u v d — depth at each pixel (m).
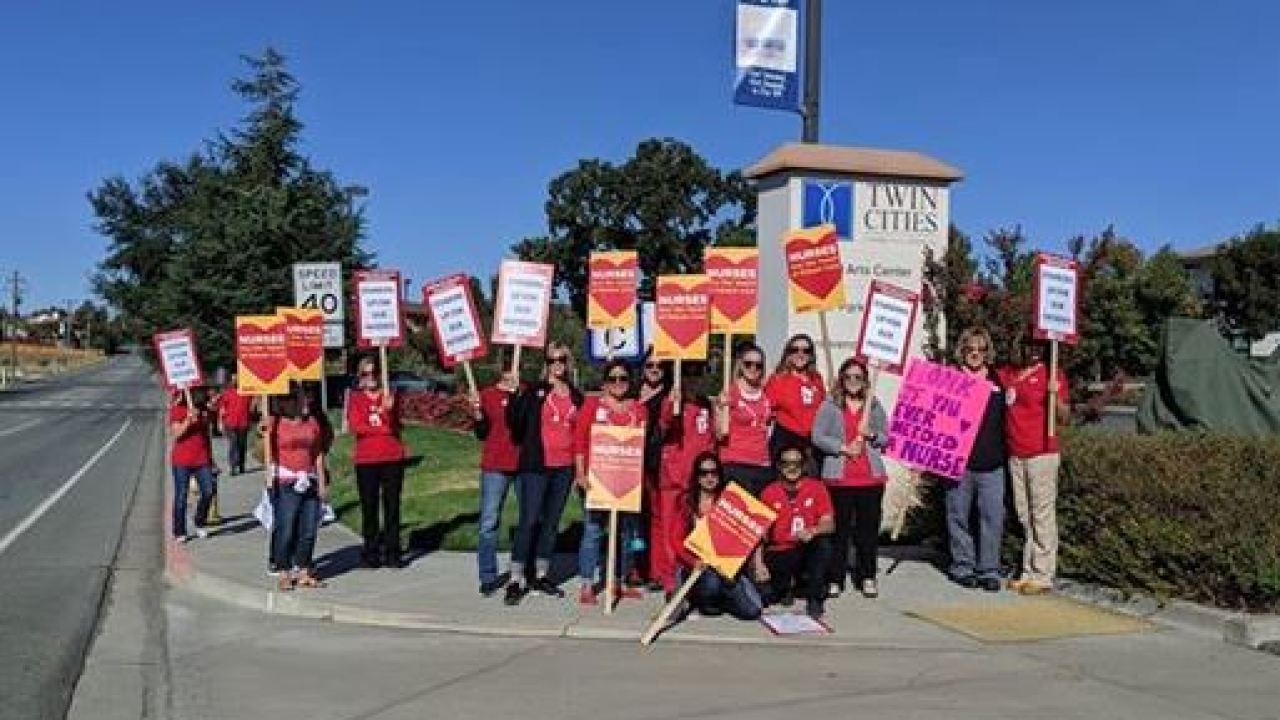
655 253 58.88
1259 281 68.19
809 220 12.90
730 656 8.73
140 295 61.03
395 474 12.11
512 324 10.46
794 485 9.80
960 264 12.79
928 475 12.43
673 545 10.02
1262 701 7.52
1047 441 10.55
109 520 17.72
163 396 78.06
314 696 7.83
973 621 9.60
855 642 9.04
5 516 18.23
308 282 19.53
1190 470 10.30
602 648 9.02
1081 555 10.50
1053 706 7.42
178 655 9.05
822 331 11.71
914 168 13.08
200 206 39.84
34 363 148.25
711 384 14.62
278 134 38.59
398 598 10.51
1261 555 9.20
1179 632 9.28
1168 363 13.04
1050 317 10.59
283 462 10.92
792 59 14.11
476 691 7.87
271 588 10.96
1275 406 12.79
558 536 13.29
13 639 9.66
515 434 10.44
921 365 10.82
